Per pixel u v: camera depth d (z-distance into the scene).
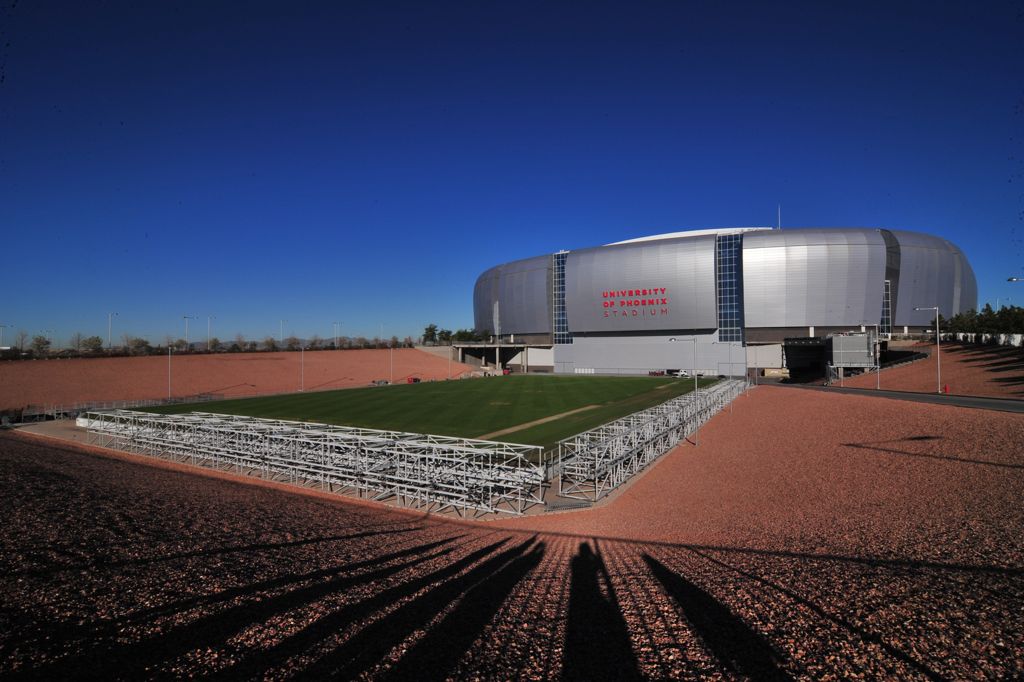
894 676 7.23
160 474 28.48
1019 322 72.19
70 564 11.37
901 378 63.47
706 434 38.91
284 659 7.75
